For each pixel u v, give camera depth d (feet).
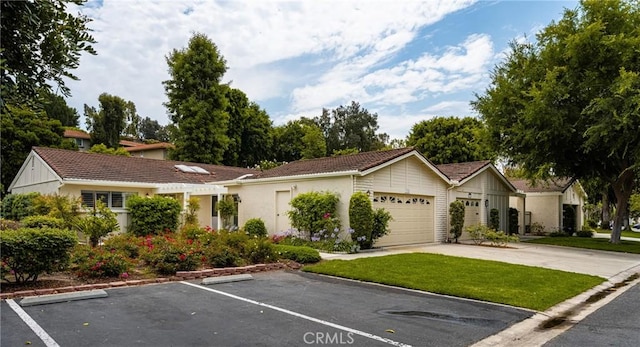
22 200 54.34
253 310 20.85
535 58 63.21
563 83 58.13
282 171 60.08
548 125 57.16
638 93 48.88
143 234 48.08
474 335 17.66
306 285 27.76
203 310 20.68
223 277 28.91
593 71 55.83
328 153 164.35
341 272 31.07
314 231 47.91
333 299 23.67
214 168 79.56
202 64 107.04
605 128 51.37
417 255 40.52
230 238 36.47
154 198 49.88
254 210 59.16
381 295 24.91
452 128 116.06
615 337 17.69
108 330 17.13
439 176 58.03
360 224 44.75
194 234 41.91
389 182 51.08
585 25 57.98
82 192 52.80
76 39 10.55
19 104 9.91
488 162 69.92
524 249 52.85
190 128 104.99
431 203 58.29
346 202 47.11
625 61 53.11
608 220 121.39
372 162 49.21
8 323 17.87
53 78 10.30
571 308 22.91
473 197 66.74
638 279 33.53
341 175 47.39
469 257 41.70
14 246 23.43
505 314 21.11
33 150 60.64
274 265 34.30
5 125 84.94
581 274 33.45
